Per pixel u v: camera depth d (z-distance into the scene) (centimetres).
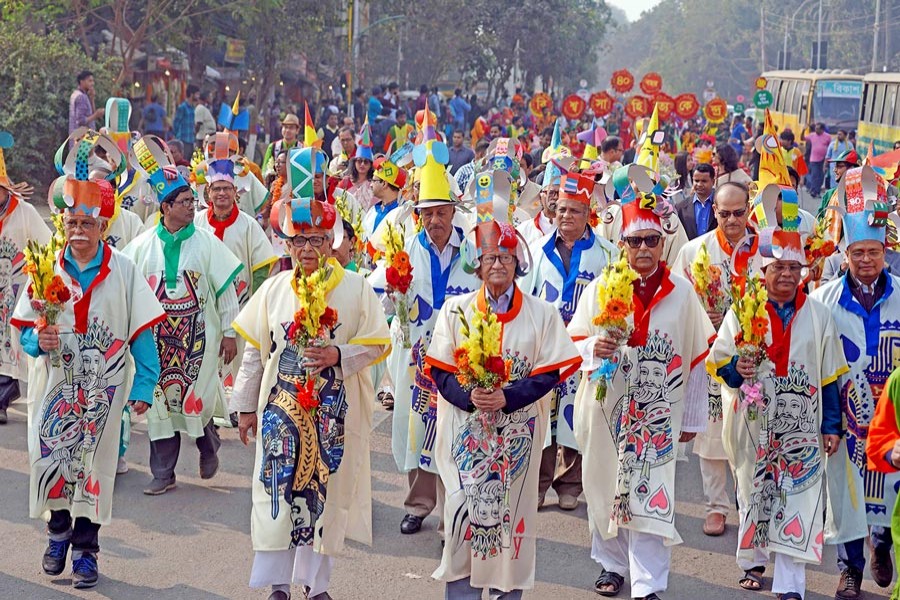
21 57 2280
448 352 577
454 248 747
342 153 1250
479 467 571
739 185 816
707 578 693
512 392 563
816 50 6806
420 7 5084
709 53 12475
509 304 575
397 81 5256
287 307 603
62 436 634
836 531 654
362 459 624
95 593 639
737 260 666
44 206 2159
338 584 668
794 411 636
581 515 796
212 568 682
